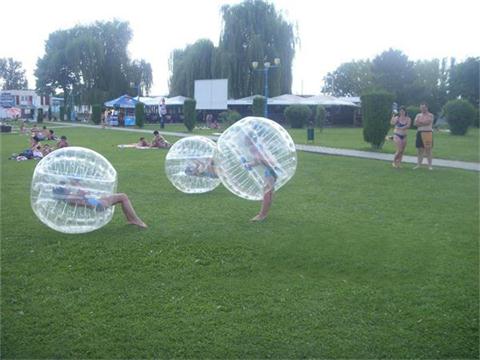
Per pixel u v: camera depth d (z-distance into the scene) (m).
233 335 4.27
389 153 18.88
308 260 6.12
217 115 50.75
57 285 5.34
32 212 8.61
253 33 47.00
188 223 7.91
